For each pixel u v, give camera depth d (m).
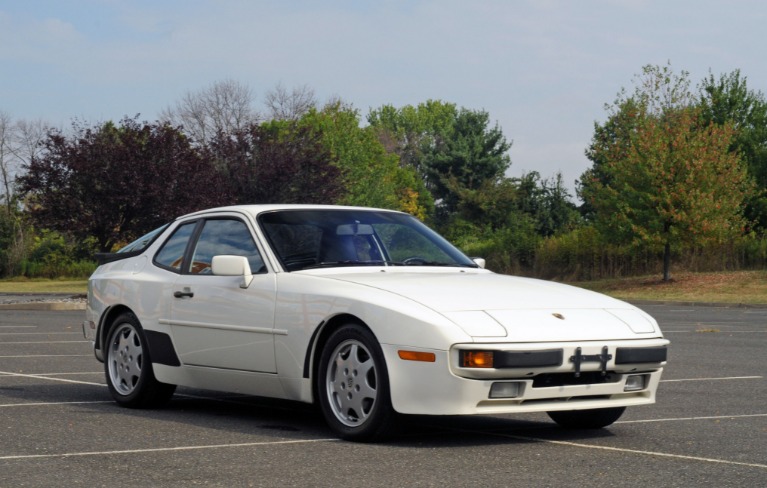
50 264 57.06
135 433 6.54
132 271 8.11
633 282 38.81
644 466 5.44
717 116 51.69
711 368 11.29
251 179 40.34
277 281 6.79
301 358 6.50
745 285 34.97
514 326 5.90
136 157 33.41
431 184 87.38
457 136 85.38
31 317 21.97
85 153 32.53
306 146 42.81
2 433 6.51
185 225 7.95
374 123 123.38
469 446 6.05
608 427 6.92
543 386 5.93
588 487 4.88
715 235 36.84
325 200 41.75
